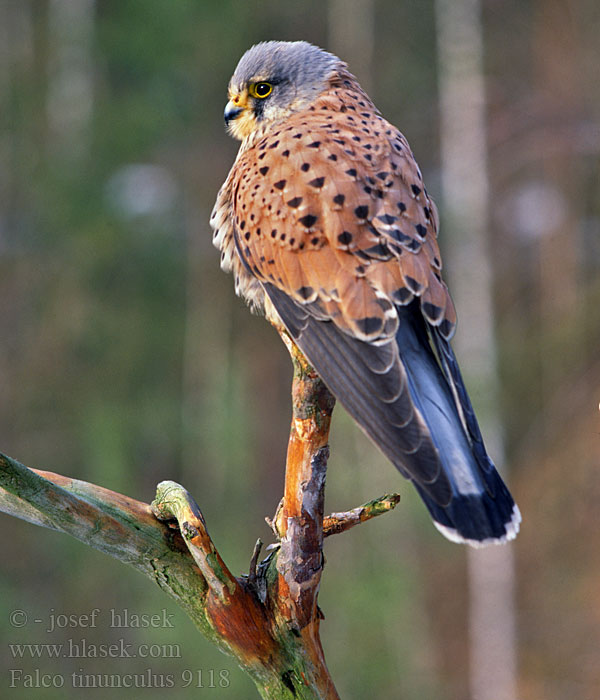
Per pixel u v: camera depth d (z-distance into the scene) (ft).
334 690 14.19
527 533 52.70
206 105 53.16
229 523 48.93
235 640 13.91
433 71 57.57
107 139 50.96
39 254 50.44
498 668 50.70
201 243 53.11
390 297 13.93
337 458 46.68
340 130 15.71
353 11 56.49
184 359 52.31
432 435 12.78
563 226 56.59
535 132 52.80
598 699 47.88
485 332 52.85
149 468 50.26
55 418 49.01
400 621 45.98
